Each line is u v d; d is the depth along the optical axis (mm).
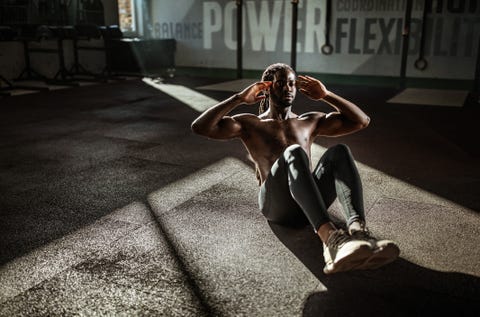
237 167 3453
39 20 8812
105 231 2309
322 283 1783
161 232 2283
